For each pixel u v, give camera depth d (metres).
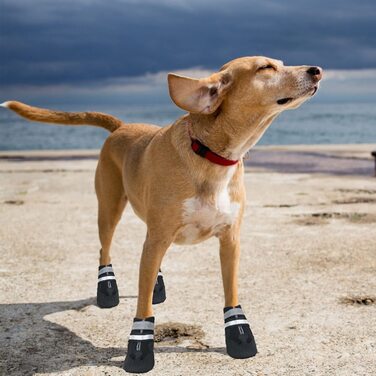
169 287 1.86
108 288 1.72
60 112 1.83
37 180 4.49
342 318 1.60
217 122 1.33
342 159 6.27
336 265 2.06
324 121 20.91
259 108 1.33
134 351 1.34
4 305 1.72
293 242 2.38
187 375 1.31
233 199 1.39
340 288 1.83
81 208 3.21
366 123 18.59
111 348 1.45
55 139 12.97
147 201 1.42
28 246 2.36
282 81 1.32
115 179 1.71
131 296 1.80
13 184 4.26
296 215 2.91
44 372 1.33
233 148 1.34
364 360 1.36
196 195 1.35
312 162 5.98
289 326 1.55
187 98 1.30
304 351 1.41
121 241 2.43
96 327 1.57
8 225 2.76
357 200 3.33
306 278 1.93
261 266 2.07
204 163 1.33
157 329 1.55
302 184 4.09
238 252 1.44
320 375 1.29
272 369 1.33
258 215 2.93
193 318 1.61
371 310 1.65
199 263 2.11
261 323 1.58
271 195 3.56
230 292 1.45
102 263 1.76
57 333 1.53
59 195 3.71
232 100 1.33
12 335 1.52
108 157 1.72
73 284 1.91
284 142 10.96
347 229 2.58
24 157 7.00
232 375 1.30
